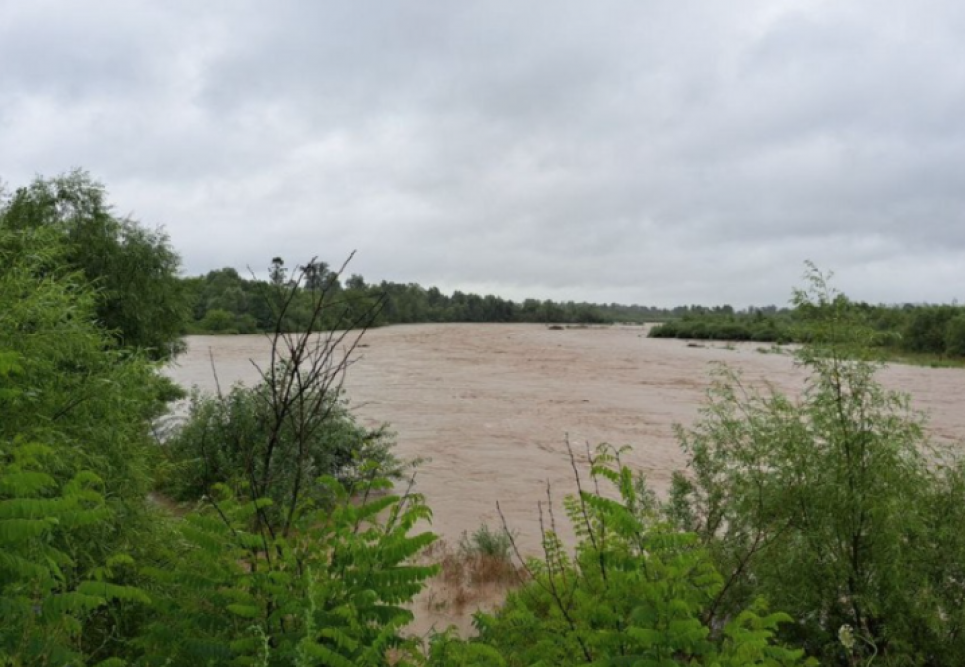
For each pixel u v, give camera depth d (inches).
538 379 1526.8
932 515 219.3
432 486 592.1
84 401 222.5
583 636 117.8
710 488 272.8
